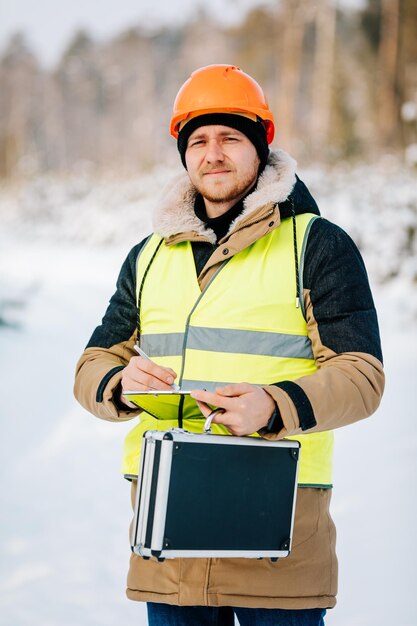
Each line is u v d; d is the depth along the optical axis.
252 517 2.04
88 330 10.78
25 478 6.02
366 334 2.24
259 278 2.33
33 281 13.23
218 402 2.00
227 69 2.50
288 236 2.35
